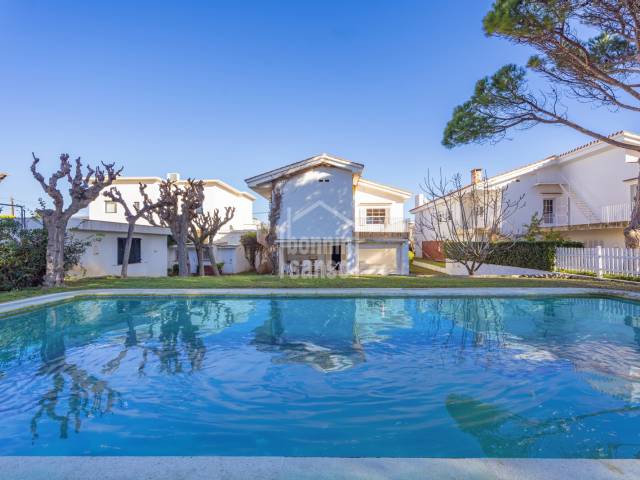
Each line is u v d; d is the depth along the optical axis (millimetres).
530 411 3471
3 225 10672
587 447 2818
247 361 5012
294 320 7492
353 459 2051
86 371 4625
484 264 19047
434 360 5004
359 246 18812
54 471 1933
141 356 5242
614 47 10305
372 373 4527
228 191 29172
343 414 3434
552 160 20000
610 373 4457
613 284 10594
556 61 10500
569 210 19406
